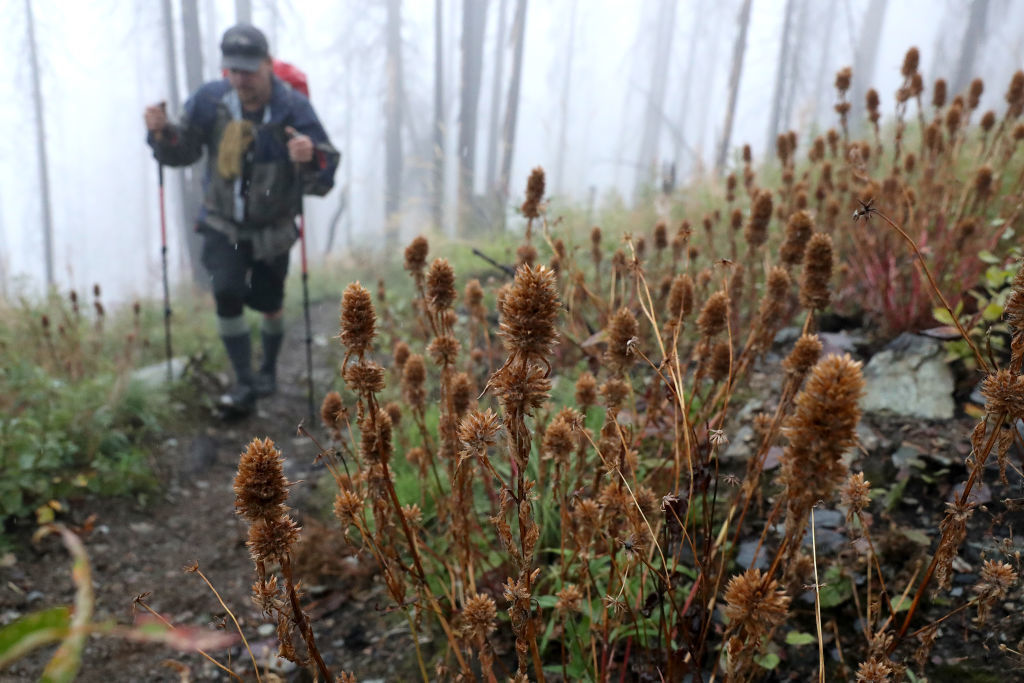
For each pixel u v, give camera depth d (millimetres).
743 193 5078
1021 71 3414
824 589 2082
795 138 4348
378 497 1838
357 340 1628
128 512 3764
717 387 2283
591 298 3213
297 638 2648
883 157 5547
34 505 3566
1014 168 4191
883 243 3604
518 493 1324
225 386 5738
